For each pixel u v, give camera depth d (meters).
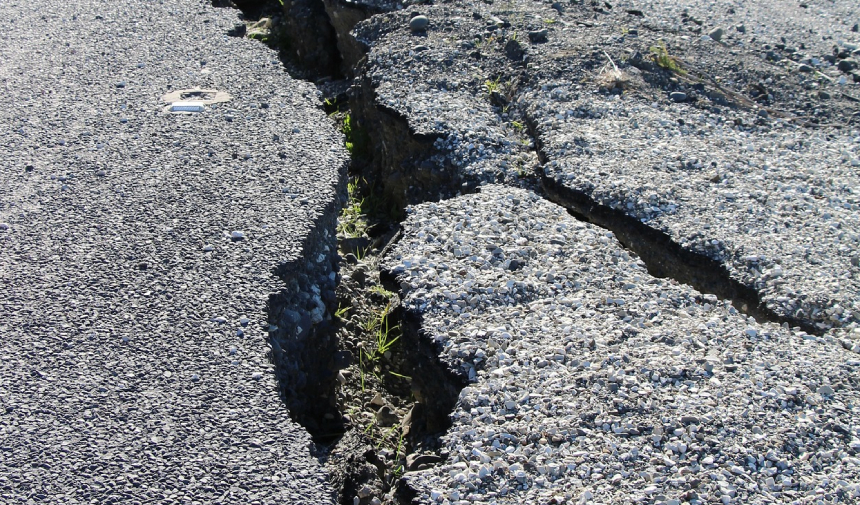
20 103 5.21
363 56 6.30
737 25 7.37
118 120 5.00
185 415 2.93
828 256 3.94
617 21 6.70
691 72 5.86
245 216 4.05
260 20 8.45
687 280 4.02
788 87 5.86
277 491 2.67
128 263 3.69
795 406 3.02
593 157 4.72
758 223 4.18
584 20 6.65
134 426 2.88
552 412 3.00
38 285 3.54
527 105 5.38
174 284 3.57
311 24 7.45
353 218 5.30
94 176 4.39
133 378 3.08
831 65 6.46
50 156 4.59
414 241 3.99
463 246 3.93
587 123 5.12
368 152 5.82
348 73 7.05
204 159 4.57
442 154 5.04
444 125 5.15
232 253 3.77
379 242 5.07
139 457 2.76
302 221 4.03
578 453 2.83
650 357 3.24
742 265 3.88
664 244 4.09
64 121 4.99
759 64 6.14
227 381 3.09
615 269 3.81
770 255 3.93
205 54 6.06
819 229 4.16
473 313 3.53
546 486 2.73
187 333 3.30
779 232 4.12
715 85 5.75
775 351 3.31
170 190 4.26
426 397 3.46
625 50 5.91
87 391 3.01
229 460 2.77
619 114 5.24
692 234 4.07
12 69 5.73
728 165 4.73
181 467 2.73
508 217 4.17
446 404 3.33
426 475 2.82
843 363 3.24
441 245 3.96
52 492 2.62
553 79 5.57
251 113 5.13
